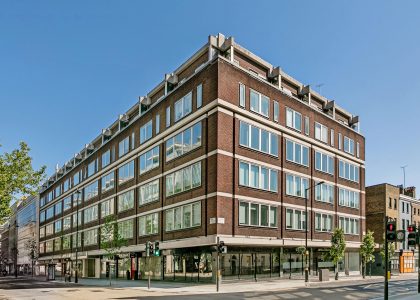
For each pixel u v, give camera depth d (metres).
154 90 48.75
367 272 61.56
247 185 37.50
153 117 47.19
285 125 43.12
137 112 54.19
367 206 66.38
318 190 47.31
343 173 52.59
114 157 58.12
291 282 38.09
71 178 80.31
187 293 28.25
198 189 37.28
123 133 55.59
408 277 53.31
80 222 72.12
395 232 18.73
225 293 27.95
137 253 48.50
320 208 47.22
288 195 42.31
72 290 33.12
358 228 54.56
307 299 23.42
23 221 128.62
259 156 39.28
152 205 45.56
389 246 58.31
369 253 48.91
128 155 52.91
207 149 36.69
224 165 35.66
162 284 38.09
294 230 42.44
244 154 37.59
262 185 39.25
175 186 41.28
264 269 39.53
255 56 41.81
